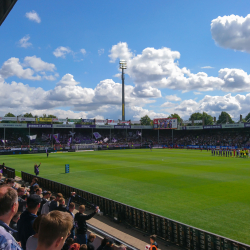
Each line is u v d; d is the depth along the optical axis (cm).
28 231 488
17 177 2961
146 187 2331
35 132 9212
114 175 3022
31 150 6831
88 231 1032
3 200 312
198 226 1337
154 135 10575
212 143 8812
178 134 10394
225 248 924
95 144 8600
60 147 7344
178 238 1115
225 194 2048
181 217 1483
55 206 913
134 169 3528
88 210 1634
